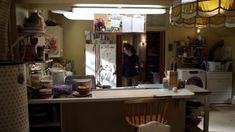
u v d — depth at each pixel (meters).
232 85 5.75
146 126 2.29
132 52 5.51
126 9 3.05
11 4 2.50
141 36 6.41
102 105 2.86
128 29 3.83
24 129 1.83
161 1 2.78
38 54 2.60
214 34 6.14
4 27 2.20
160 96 2.56
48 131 2.59
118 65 5.85
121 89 2.96
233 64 5.73
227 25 1.80
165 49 5.98
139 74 6.44
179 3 1.57
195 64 6.04
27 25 2.55
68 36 5.71
